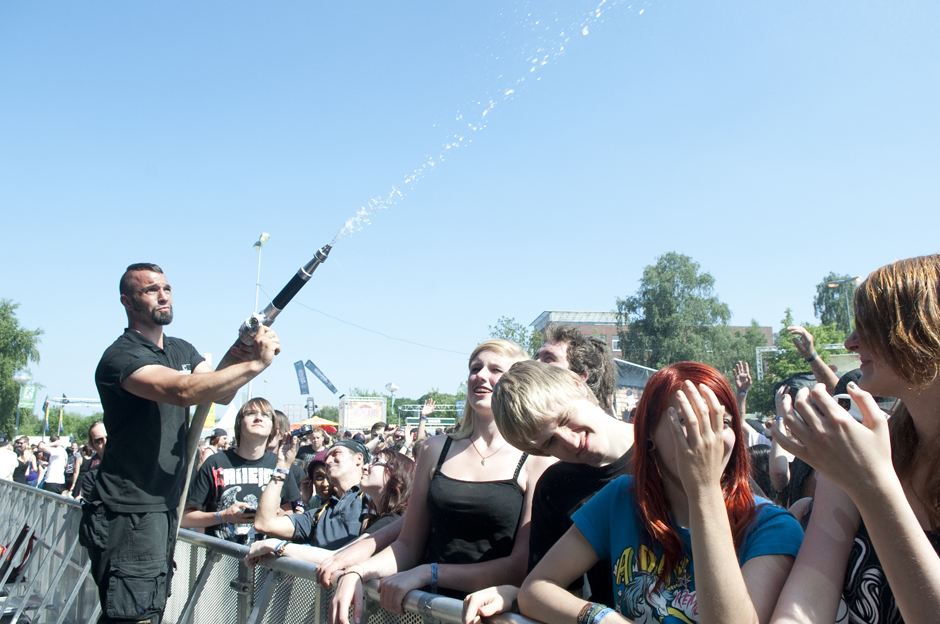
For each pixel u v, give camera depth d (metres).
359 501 3.57
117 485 2.79
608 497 1.74
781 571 1.43
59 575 4.64
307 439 8.27
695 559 1.30
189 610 3.26
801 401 1.18
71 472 11.59
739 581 1.27
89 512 2.84
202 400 2.61
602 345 3.50
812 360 3.85
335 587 2.26
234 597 2.93
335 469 3.67
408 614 2.02
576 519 1.75
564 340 3.43
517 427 1.94
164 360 3.05
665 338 46.03
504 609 1.80
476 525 2.31
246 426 4.34
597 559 1.73
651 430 1.55
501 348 2.53
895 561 1.11
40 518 5.56
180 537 3.52
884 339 1.26
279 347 2.64
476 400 2.45
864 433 1.13
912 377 1.23
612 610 1.55
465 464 2.43
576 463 2.07
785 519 1.51
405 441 11.09
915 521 1.11
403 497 3.24
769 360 29.84
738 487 1.54
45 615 4.61
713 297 47.44
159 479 2.84
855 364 6.77
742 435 1.56
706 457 1.30
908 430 1.37
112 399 2.82
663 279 46.75
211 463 4.30
